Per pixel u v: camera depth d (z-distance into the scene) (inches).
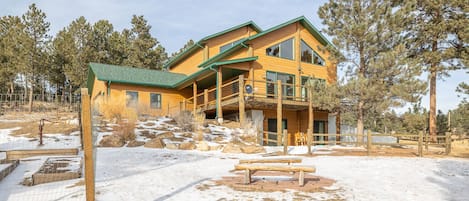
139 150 454.9
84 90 186.5
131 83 814.5
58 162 332.5
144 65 1405.0
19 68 1002.1
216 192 237.8
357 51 688.4
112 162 363.6
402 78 611.2
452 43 797.2
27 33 1037.8
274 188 249.6
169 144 495.2
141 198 220.2
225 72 763.4
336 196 231.1
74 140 503.5
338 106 682.8
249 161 297.0
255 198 223.0
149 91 853.2
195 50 951.6
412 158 454.9
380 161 414.0
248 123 648.4
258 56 743.7
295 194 234.5
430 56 783.7
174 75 962.7
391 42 665.0
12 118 683.4
